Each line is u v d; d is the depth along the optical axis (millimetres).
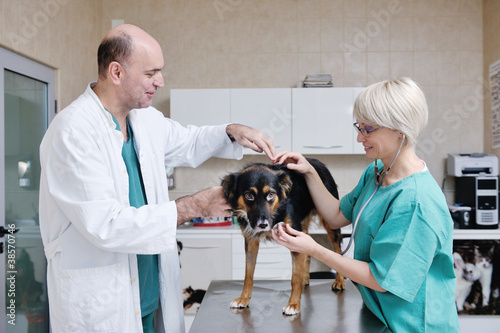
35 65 2730
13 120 2535
